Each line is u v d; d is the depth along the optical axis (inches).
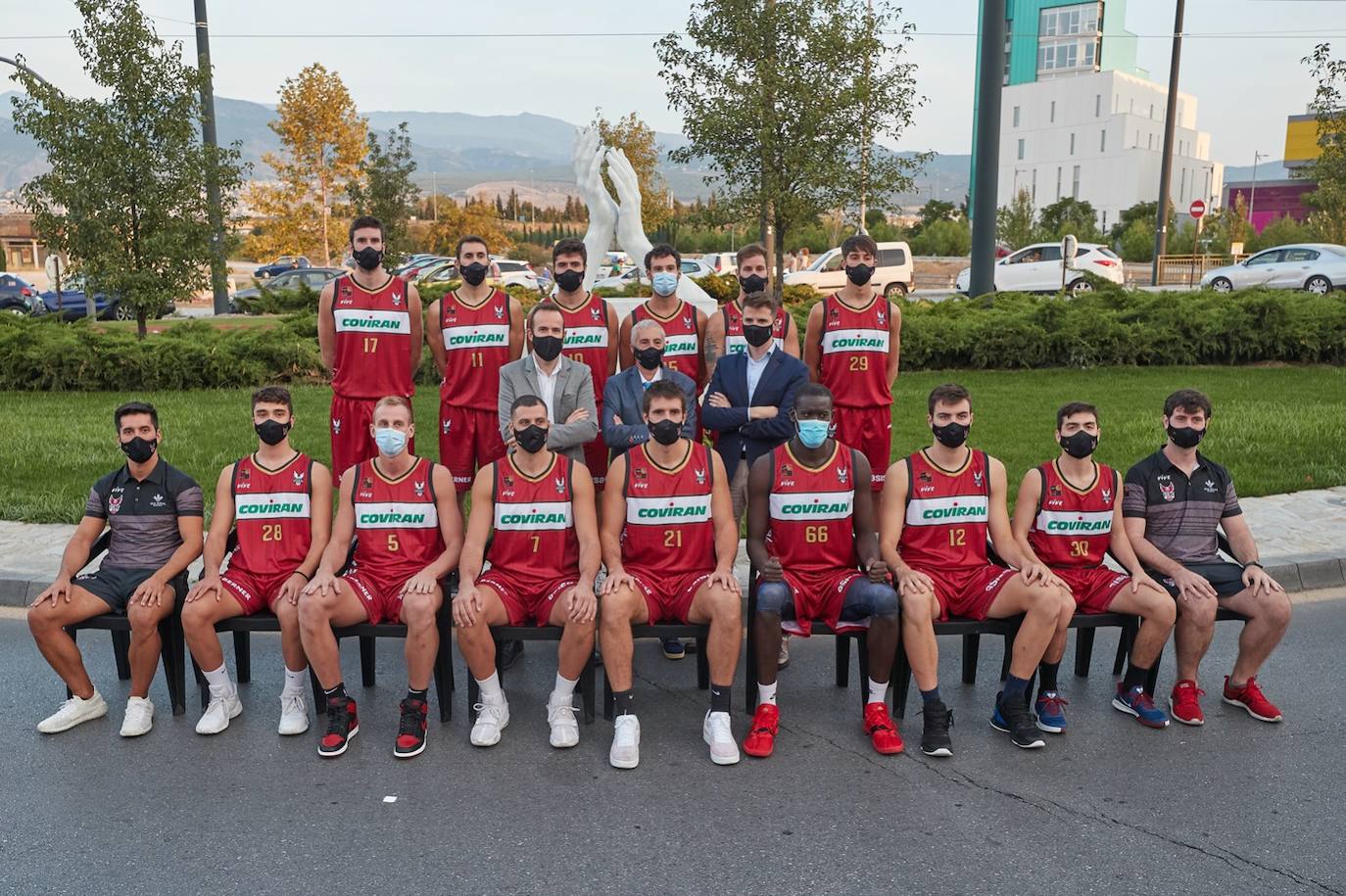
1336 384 514.0
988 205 637.3
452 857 142.6
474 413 235.1
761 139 599.5
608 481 191.6
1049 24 3134.8
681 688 206.8
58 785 163.5
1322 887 134.9
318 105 1332.4
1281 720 187.2
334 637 179.6
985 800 158.6
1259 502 308.7
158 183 589.6
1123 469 336.5
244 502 192.5
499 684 183.2
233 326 684.7
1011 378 552.4
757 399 216.5
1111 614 189.8
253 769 169.8
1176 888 134.6
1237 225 1910.7
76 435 405.7
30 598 247.4
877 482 239.1
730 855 142.9
